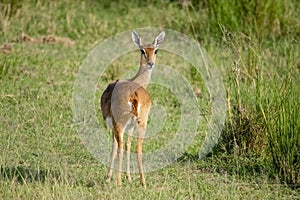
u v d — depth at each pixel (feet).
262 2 58.39
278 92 38.19
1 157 36.73
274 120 37.17
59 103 46.16
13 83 49.21
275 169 36.99
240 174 37.14
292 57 46.03
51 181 34.42
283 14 59.31
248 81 45.11
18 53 55.72
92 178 35.42
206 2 59.52
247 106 39.81
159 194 33.40
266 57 52.31
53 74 52.06
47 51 57.00
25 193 32.94
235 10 58.29
